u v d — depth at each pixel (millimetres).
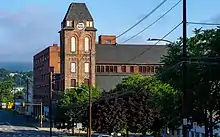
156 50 145375
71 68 133375
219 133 53781
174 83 39188
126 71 142000
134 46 145250
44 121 151875
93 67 134000
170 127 48344
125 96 71500
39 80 174000
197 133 64688
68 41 133375
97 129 71938
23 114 195875
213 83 36469
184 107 32250
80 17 134000
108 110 70875
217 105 37000
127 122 70875
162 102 43062
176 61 39062
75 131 113625
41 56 170500
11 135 100812
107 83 139125
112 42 150125
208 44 37000
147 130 71000
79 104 91750
